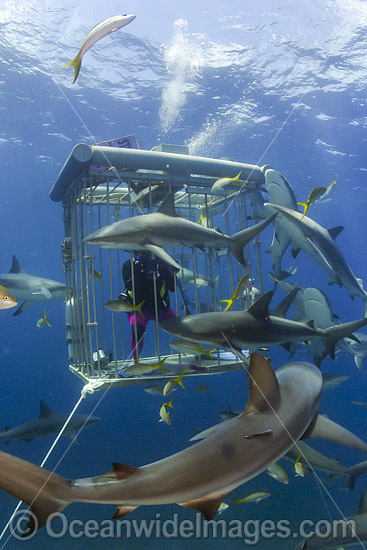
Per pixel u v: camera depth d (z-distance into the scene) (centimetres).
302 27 1728
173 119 2284
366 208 4222
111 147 440
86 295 491
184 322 369
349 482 429
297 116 2322
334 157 2909
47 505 138
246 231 406
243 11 1645
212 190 530
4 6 1591
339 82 2081
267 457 164
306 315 646
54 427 659
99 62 1881
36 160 2978
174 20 1681
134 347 543
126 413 3688
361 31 1750
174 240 380
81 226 453
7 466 137
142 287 544
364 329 2320
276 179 520
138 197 599
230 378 3434
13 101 2108
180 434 2791
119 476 146
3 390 5444
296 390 196
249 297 491
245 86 2050
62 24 1692
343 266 532
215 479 151
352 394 3631
